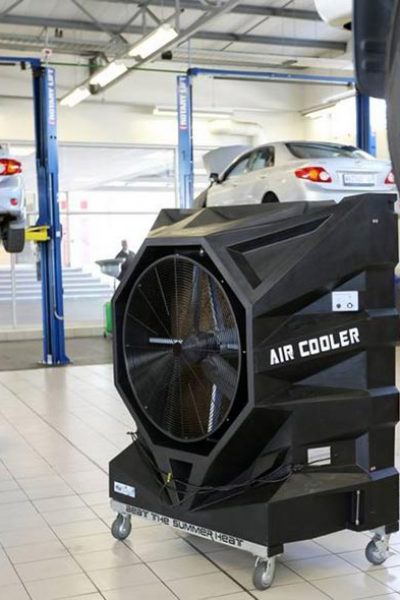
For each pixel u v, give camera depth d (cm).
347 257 311
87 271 2002
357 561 332
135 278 339
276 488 304
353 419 313
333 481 309
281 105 1773
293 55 1502
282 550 301
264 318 296
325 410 309
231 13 1343
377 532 324
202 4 1150
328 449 316
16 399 761
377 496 316
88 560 336
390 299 326
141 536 366
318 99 1736
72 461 510
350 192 881
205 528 317
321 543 354
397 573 319
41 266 1028
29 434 597
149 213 1877
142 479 346
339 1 151
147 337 337
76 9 1299
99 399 750
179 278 321
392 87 119
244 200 999
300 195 880
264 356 296
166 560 335
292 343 301
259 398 295
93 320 1514
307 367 308
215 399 311
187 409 321
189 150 1153
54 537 366
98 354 1134
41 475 477
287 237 309
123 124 1652
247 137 1778
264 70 1697
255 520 299
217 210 341
